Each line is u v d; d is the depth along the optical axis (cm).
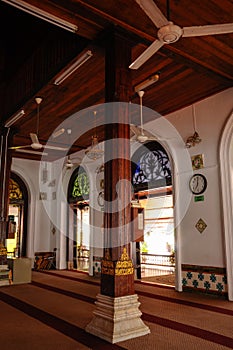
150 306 545
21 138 992
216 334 396
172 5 398
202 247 658
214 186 649
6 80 823
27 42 693
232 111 630
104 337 373
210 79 605
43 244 1206
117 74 432
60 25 427
